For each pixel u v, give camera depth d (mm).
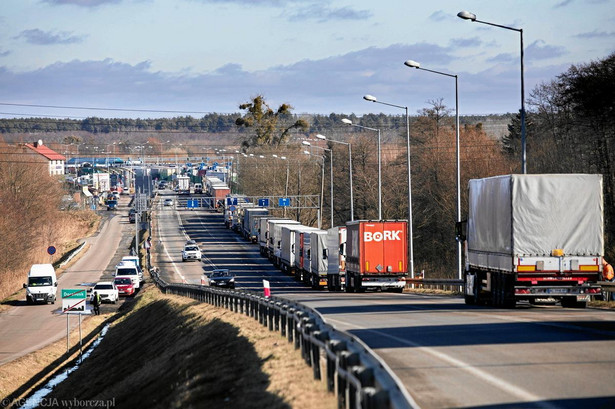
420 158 192000
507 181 51094
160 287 114562
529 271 50281
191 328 55719
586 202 50344
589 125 110938
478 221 58188
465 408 20141
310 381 25688
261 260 167875
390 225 87500
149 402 38156
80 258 187750
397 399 16312
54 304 119312
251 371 30000
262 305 44125
